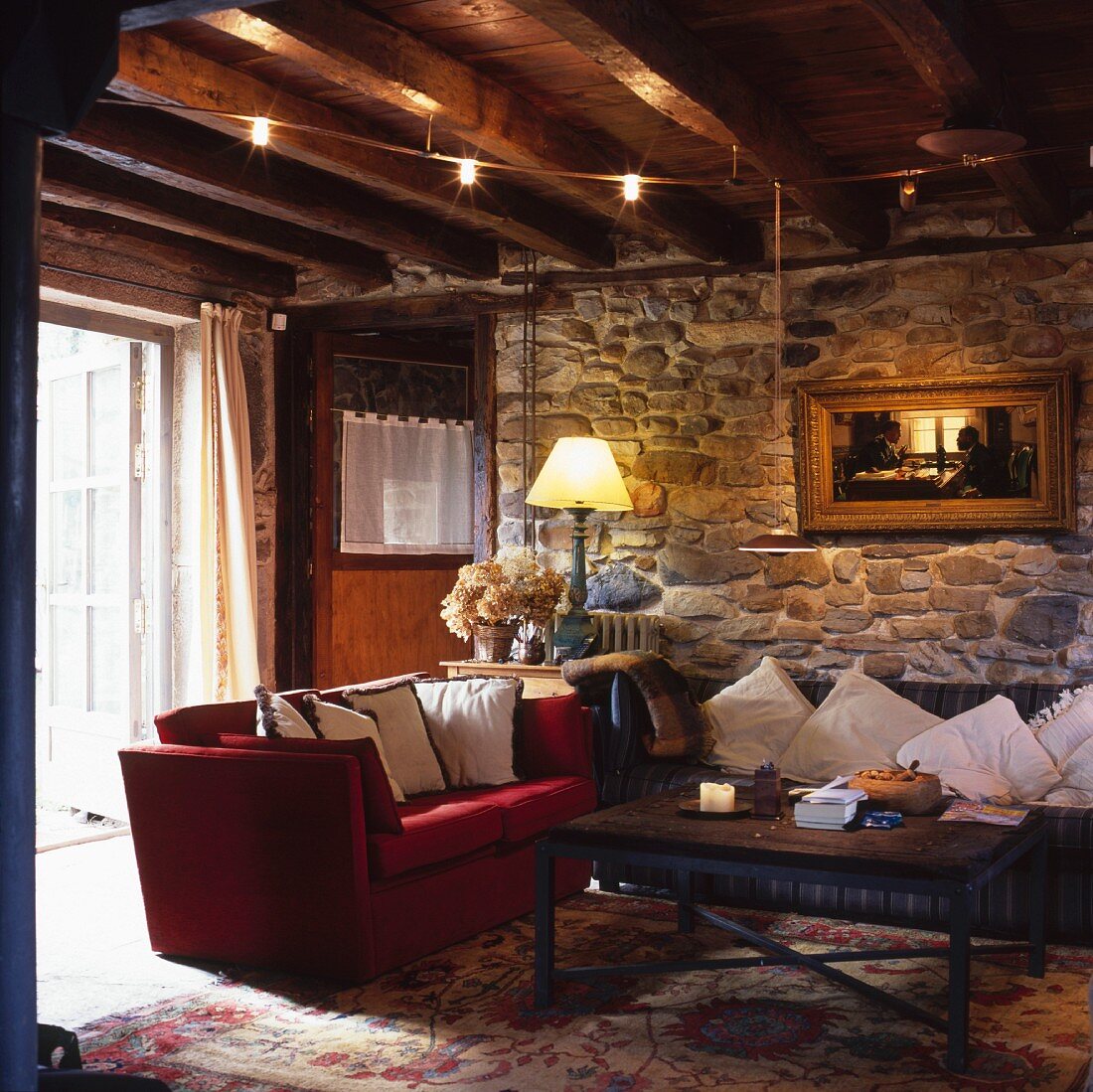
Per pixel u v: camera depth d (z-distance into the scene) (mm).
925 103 4301
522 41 3768
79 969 4055
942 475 5520
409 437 7125
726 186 5273
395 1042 3408
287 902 3938
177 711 4324
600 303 6246
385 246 5734
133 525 6273
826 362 5793
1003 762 4762
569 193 4852
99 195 4883
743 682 5535
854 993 3779
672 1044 3373
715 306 6016
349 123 4453
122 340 6293
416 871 4105
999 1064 3205
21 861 2135
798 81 4102
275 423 6781
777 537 4605
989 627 5488
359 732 4527
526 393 6375
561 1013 3627
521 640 6105
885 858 3316
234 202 4996
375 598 7020
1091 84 4105
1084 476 5340
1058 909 4250
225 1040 3432
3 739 2115
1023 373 5355
